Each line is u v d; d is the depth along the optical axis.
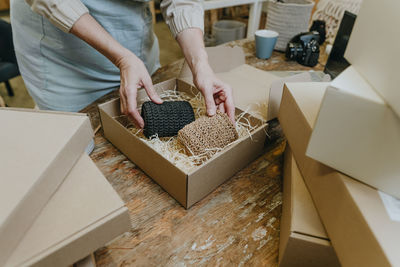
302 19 1.14
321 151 0.41
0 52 1.70
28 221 0.35
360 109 0.35
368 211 0.35
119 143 0.67
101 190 0.40
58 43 0.82
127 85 0.67
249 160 0.67
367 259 0.33
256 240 0.51
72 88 0.91
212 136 0.62
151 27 0.99
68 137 0.43
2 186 0.35
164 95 0.82
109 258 0.47
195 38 0.81
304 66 1.12
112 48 0.70
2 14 3.56
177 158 0.64
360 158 0.38
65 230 0.35
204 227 0.53
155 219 0.54
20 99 2.19
